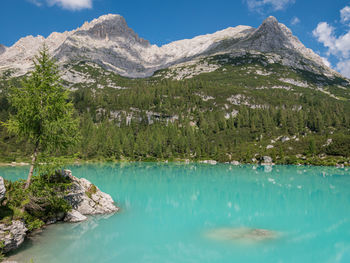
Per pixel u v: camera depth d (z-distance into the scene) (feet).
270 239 66.33
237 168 301.22
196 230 73.05
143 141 463.83
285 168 301.02
